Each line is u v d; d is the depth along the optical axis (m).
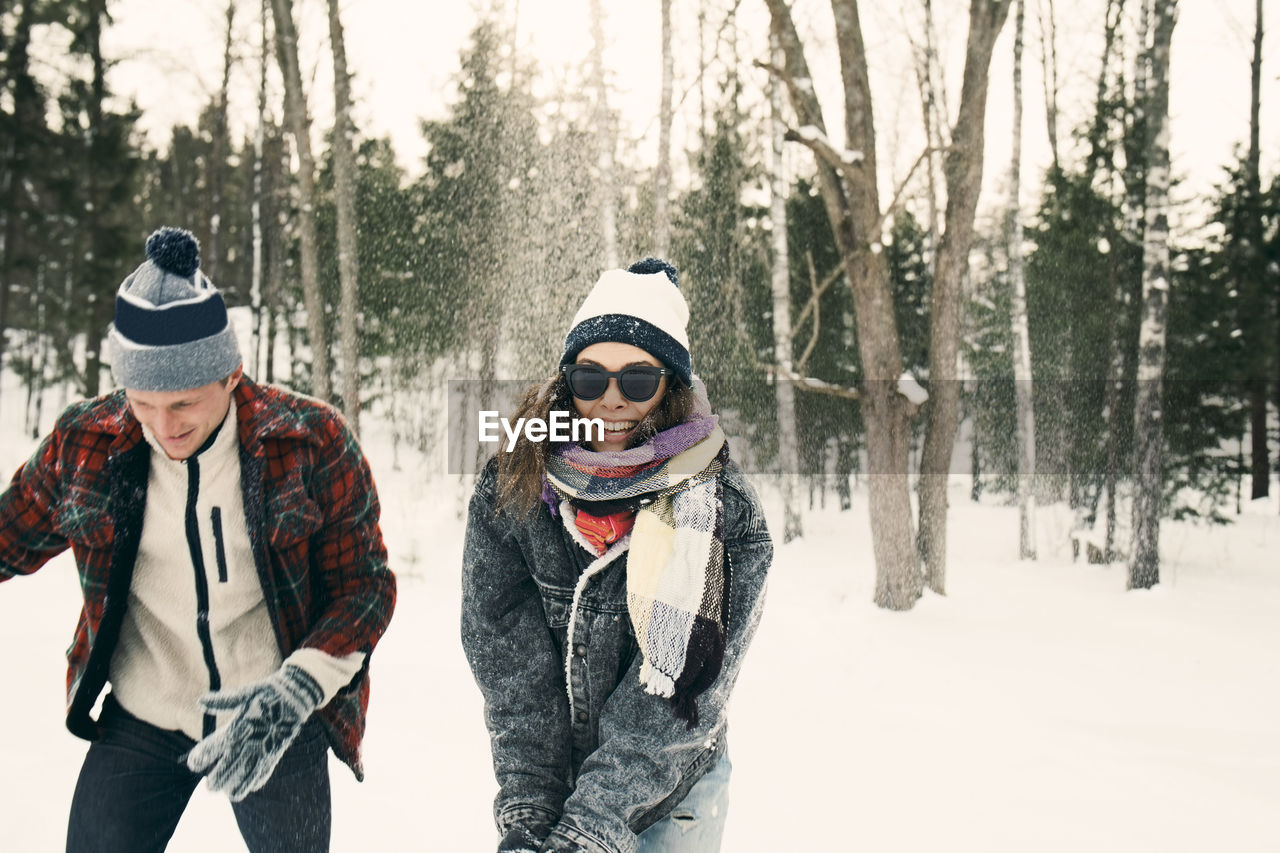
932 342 9.96
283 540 1.75
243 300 27.25
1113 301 15.90
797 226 20.66
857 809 3.60
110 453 1.71
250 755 1.56
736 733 4.61
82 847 1.77
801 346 20.70
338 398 20.73
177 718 1.82
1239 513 19.58
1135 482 10.82
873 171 9.58
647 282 1.60
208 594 1.77
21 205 19.73
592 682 1.53
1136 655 7.07
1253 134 18.92
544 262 16.62
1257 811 3.71
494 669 1.54
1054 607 9.34
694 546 1.44
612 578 1.51
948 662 6.56
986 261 23.33
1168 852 3.29
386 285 19.27
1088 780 4.03
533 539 1.54
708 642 1.41
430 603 7.73
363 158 19.39
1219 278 18.70
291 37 14.55
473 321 17.89
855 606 8.90
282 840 1.81
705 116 16.38
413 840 3.02
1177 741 4.77
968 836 3.37
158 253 1.59
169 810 1.83
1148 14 13.16
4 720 3.83
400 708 4.49
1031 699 5.59
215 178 23.97
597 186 16.30
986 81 9.66
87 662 1.74
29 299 24.64
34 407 26.70
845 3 9.55
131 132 20.53
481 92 17.64
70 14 18.75
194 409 1.62
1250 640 7.71
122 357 1.55
